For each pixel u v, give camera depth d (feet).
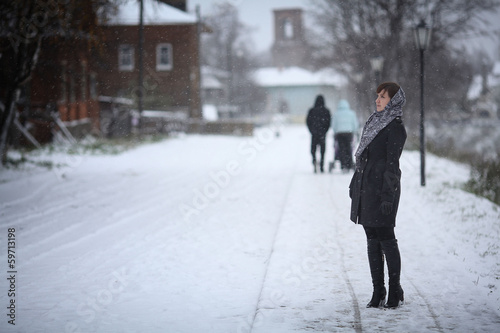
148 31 221.05
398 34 148.87
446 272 29.76
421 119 65.67
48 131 129.29
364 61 156.66
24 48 74.59
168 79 225.97
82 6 70.95
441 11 140.56
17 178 71.77
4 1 67.10
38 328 22.72
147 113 178.70
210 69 370.94
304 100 405.59
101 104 173.06
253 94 365.20
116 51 213.46
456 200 54.24
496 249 34.68
